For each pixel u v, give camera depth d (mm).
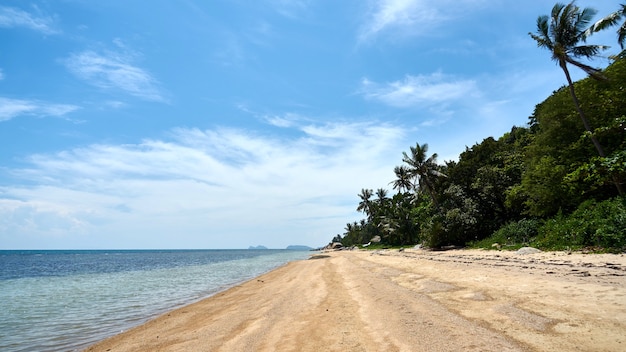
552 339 5434
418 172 47594
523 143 41594
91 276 35688
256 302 12898
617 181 19016
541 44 24578
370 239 95500
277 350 6320
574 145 23500
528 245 21984
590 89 25328
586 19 23234
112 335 9922
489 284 10672
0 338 10016
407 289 11555
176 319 11352
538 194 24438
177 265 56500
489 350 5203
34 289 23594
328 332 7172
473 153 44219
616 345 4953
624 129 20906
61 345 9094
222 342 7426
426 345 5703
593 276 10125
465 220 35250
